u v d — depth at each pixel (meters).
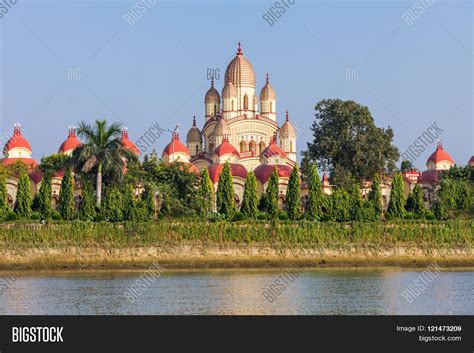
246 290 93.31
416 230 124.75
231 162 160.25
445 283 100.88
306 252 119.81
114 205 120.38
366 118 151.25
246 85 172.12
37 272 109.06
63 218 122.88
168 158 163.88
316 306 83.56
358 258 121.12
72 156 124.19
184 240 117.00
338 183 144.88
